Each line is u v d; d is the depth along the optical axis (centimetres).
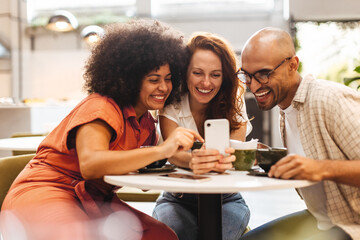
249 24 726
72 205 148
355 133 141
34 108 691
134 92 171
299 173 129
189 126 204
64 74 780
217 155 143
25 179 159
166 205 208
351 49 685
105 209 169
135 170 157
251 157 155
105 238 149
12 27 740
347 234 140
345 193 149
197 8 746
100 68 171
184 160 170
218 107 203
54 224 136
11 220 147
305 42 693
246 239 170
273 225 176
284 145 184
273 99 163
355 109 145
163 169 156
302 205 402
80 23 768
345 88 152
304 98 156
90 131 149
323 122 150
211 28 737
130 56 167
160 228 165
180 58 182
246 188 118
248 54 161
